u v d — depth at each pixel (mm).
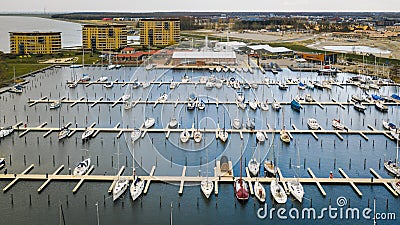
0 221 64625
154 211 68000
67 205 69250
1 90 152125
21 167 83438
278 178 77438
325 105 136625
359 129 110250
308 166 84625
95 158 88125
